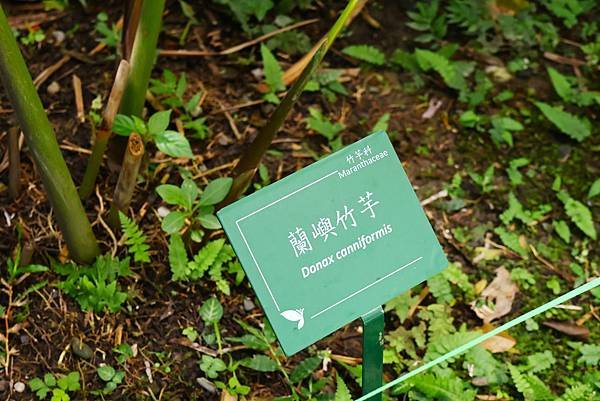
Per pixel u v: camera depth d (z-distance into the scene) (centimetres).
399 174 111
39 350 126
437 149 154
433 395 125
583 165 155
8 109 147
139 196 140
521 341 135
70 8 159
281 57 161
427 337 134
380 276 109
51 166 115
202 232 132
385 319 135
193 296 133
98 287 127
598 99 161
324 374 128
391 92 160
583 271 143
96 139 128
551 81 165
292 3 166
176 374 126
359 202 109
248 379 127
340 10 168
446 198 149
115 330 128
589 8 173
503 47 168
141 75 128
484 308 137
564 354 135
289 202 106
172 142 125
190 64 157
